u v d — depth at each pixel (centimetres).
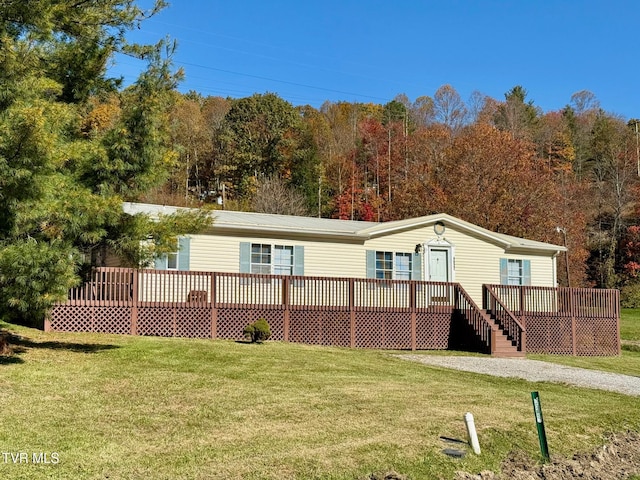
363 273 2097
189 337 1609
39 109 874
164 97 1170
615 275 4738
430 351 1842
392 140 5169
